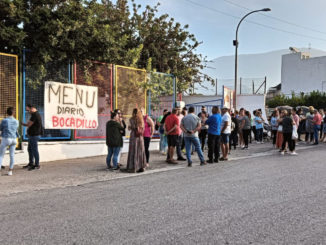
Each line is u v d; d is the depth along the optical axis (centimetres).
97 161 1035
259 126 1662
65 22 1018
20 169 878
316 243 369
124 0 1983
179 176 779
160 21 2003
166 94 1448
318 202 538
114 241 374
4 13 954
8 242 373
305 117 1806
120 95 1245
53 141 1049
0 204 538
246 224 431
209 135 992
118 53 1315
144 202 541
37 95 1002
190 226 423
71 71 1088
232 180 720
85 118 1112
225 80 2422
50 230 411
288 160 1042
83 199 566
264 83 2281
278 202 538
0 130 792
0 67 905
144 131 938
